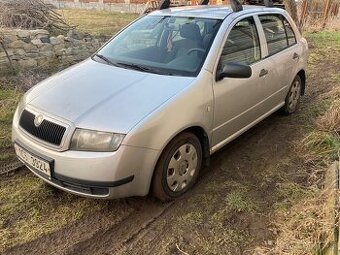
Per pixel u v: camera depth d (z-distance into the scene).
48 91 3.48
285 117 5.61
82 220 3.28
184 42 3.94
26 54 7.15
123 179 2.98
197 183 3.83
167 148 3.24
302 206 3.39
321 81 7.60
